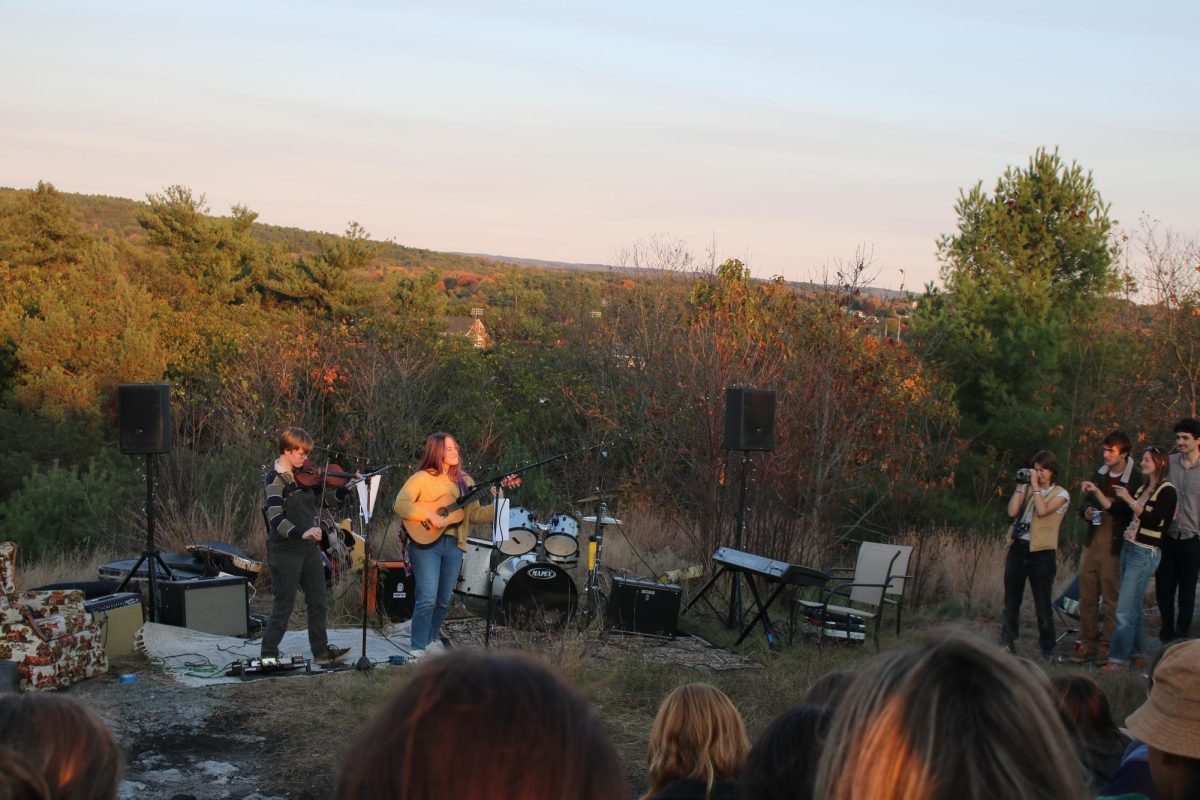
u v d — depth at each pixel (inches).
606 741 44.9
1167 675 91.1
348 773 44.1
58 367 846.5
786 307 535.2
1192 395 603.2
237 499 530.0
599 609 354.6
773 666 301.9
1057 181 752.3
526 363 818.2
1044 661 319.0
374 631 345.1
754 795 81.8
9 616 255.4
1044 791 49.6
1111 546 315.3
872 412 497.7
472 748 41.8
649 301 820.6
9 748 68.5
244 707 253.4
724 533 438.3
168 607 327.3
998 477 606.5
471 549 372.2
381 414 696.4
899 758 50.3
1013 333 666.2
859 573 355.6
